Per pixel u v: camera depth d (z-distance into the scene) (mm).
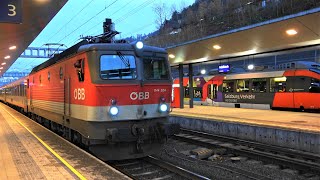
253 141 14414
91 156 8500
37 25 16031
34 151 9156
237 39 18359
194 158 10992
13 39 19125
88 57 9055
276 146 13156
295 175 9070
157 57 9852
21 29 16594
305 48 17953
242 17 43125
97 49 8992
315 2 29781
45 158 8273
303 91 22109
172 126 9672
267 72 24969
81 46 9688
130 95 9195
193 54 22734
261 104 25344
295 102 22562
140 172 9031
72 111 10375
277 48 18062
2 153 8891
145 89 9445
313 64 22719
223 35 18703
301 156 11039
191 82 26953
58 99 12078
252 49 18734
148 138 9547
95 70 8891
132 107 9227
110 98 8961
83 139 9648
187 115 19734
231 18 45344
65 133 12008
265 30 16328
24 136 11977
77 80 9820
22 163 7750
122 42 10406
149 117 9523
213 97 30719
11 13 8992
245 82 26984
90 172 6977
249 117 17969
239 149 11977
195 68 46688
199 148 12148
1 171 7047
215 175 8914
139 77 9336
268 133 13711
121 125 9203
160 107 9742
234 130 15492
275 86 24281
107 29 14828
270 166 10102
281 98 23578
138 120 9414
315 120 16109
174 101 27031
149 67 9633
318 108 21172
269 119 16719
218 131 16469
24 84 22125
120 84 9062
